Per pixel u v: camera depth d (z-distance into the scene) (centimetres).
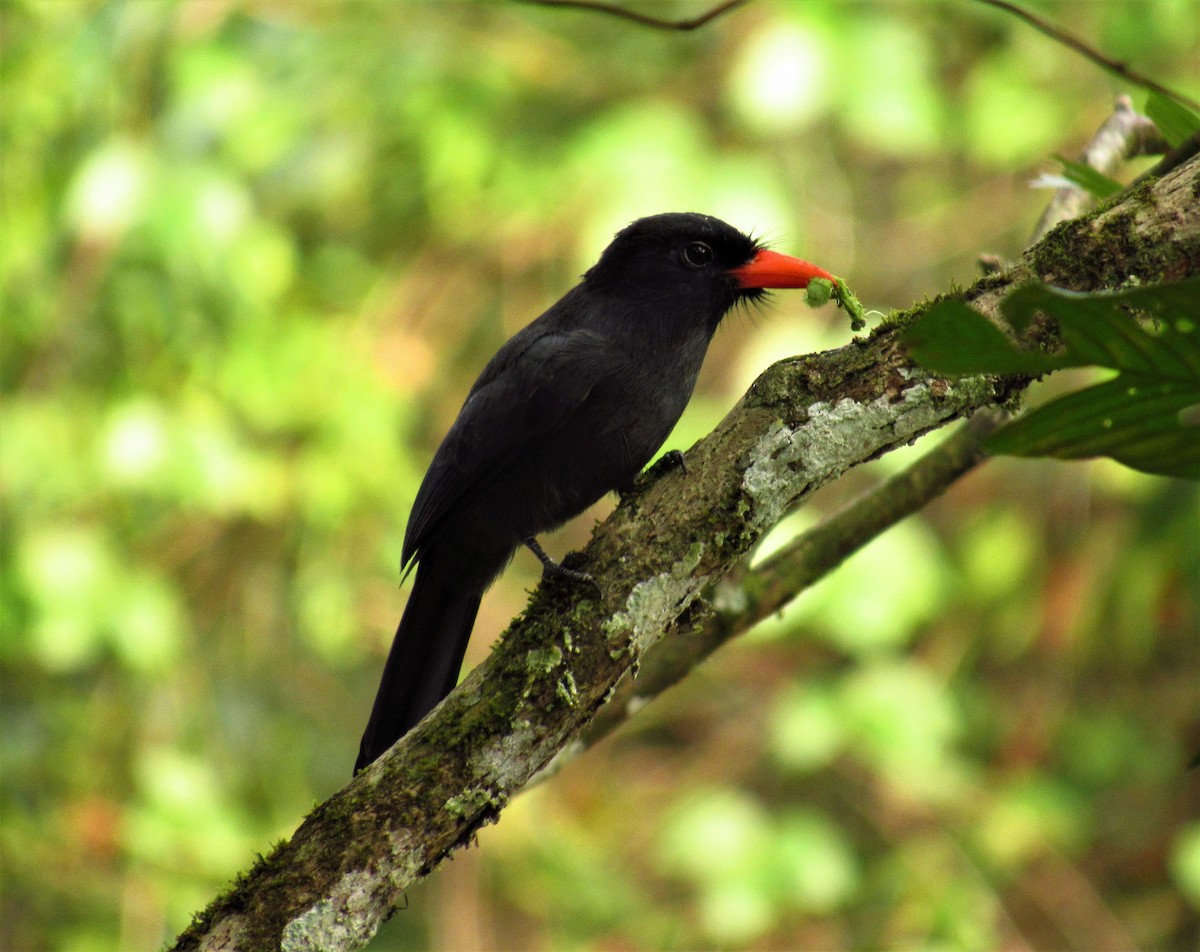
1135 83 523
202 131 1188
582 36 1320
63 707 1198
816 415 449
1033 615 1229
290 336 1202
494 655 450
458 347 1313
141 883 1105
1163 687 1313
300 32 1253
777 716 1219
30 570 1119
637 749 1331
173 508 1220
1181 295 328
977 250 1335
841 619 1130
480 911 1230
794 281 689
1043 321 436
